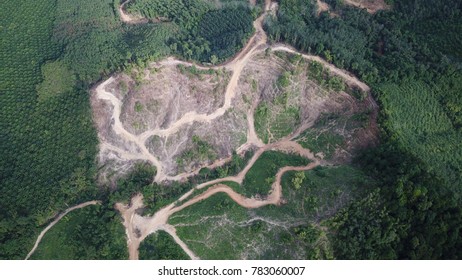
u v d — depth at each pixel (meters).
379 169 78.69
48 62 96.88
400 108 91.75
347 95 93.88
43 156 86.62
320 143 91.19
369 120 88.69
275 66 97.38
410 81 97.50
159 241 76.69
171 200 83.12
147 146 91.12
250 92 96.62
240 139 94.00
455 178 83.88
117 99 93.19
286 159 89.31
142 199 84.62
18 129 89.44
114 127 91.44
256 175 86.81
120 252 76.38
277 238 72.38
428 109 95.06
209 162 91.00
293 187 81.06
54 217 82.69
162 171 89.38
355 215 71.06
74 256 76.94
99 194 86.25
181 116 93.12
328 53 95.50
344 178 78.81
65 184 83.12
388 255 66.06
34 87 94.88
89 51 97.44
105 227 79.06
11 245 75.69
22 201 81.12
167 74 94.12
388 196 70.88
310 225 71.44
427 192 69.44
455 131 94.50
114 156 90.31
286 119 96.31
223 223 76.81
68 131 89.69
